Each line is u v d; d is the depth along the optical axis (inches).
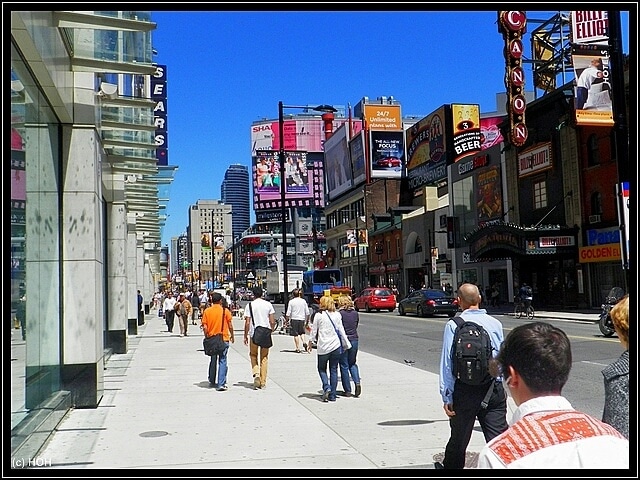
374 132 2851.9
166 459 272.1
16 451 259.4
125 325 742.5
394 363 608.1
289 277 2327.8
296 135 5162.4
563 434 93.0
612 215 1264.8
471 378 217.8
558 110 1433.3
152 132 582.9
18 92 290.0
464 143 2300.7
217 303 478.9
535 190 1536.7
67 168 396.5
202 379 522.6
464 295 238.2
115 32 396.2
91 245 398.6
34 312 322.7
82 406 391.5
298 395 439.2
